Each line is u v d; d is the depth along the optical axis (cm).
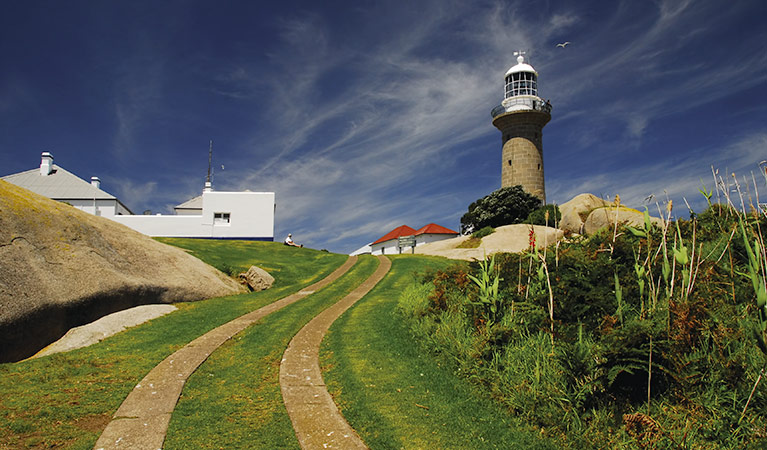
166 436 673
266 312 1628
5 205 1417
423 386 876
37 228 1459
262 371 980
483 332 928
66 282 1399
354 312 1539
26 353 1247
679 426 629
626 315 833
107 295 1506
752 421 605
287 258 3450
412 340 1145
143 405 788
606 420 680
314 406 797
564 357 752
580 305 868
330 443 666
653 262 896
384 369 966
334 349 1121
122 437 665
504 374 827
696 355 690
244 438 677
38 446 628
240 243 4031
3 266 1268
